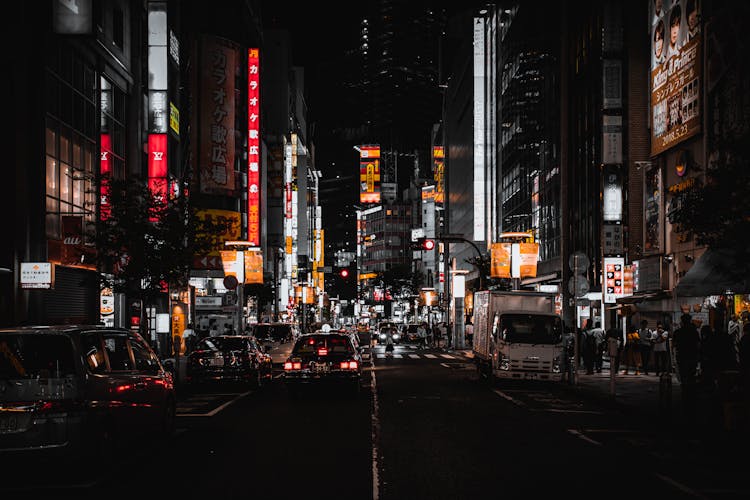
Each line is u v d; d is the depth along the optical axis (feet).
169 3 140.15
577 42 143.74
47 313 82.53
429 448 39.83
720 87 85.30
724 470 34.17
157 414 40.88
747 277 50.19
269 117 317.63
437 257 333.62
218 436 44.57
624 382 80.69
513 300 83.30
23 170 78.69
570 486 30.45
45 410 31.63
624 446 40.78
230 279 138.62
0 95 78.59
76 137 92.84
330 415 54.75
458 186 303.07
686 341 61.16
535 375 78.18
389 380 88.74
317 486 30.50
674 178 101.55
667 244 103.19
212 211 187.32
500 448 39.86
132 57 117.08
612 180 116.98
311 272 412.98
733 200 47.06
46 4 82.28
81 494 29.48
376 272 516.73
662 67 103.81
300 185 401.08
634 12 118.21
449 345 186.91
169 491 29.81
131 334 40.50
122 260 89.15
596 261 129.80
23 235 78.33
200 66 187.52
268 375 86.28
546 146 168.96
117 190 79.05
